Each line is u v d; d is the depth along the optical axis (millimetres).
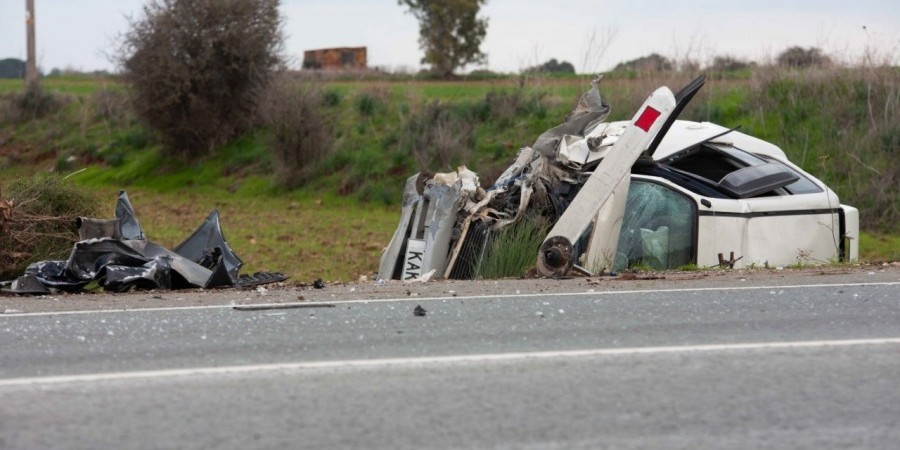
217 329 6551
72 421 4434
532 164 11430
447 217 10766
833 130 22453
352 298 7949
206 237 10617
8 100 37969
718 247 10742
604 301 7512
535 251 10570
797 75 24375
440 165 25375
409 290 8477
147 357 5719
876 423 4371
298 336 6254
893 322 6527
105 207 12656
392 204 24938
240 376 5207
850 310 7000
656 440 4133
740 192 11086
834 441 4137
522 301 7551
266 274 10500
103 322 6930
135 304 7902
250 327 6602
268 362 5523
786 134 22812
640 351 5680
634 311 7035
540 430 4262
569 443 4090
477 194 11117
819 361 5426
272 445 4070
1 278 10719
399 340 6078
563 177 11297
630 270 10477
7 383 5121
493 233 10820
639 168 11406
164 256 9695
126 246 9664
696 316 6809
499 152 25141
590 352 5668
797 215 11211
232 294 8602
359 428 4297
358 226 21984
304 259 17719
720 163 12195
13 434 4246
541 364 5398
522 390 4887
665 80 23859
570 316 6848
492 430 4262
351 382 5062
